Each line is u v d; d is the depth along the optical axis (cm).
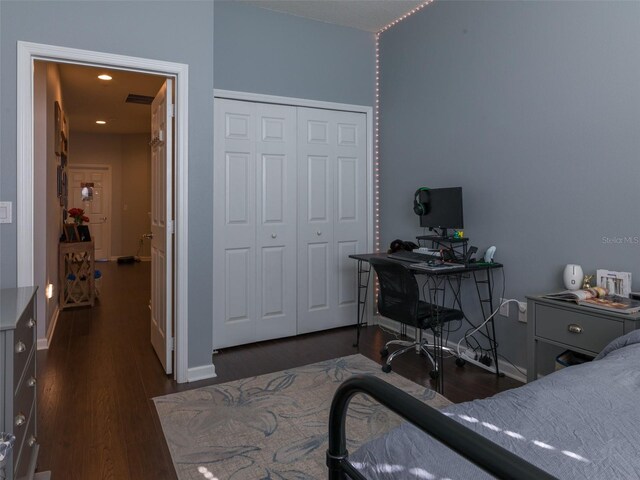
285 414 236
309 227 388
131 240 934
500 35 292
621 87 227
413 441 102
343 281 408
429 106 352
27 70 229
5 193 224
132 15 256
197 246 283
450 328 340
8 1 225
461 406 120
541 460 92
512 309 289
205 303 287
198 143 280
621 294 225
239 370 303
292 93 372
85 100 606
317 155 389
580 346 208
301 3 351
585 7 243
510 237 289
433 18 345
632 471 89
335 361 320
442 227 319
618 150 229
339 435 96
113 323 425
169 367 290
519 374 285
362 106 407
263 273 368
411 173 372
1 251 223
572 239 252
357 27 398
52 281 402
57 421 227
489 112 301
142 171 934
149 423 226
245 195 357
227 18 344
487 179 304
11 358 135
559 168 258
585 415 110
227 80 345
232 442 208
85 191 900
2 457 128
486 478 87
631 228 224
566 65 253
